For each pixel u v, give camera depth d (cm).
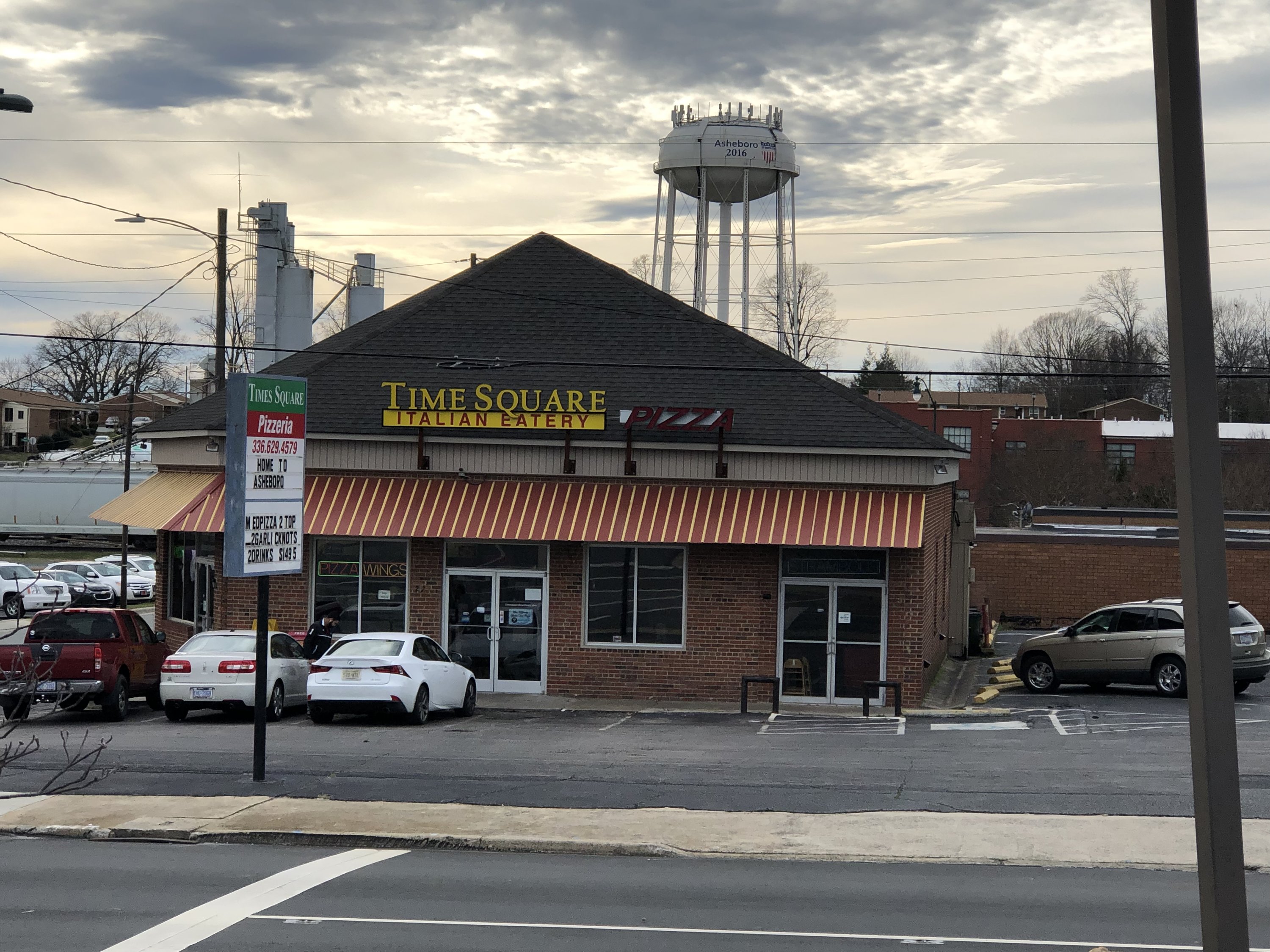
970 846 1343
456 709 2455
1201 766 486
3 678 1467
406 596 2823
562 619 2770
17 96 1484
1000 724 2314
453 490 2786
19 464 7206
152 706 2645
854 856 1309
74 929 1009
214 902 1104
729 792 1630
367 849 1370
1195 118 501
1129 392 11350
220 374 3478
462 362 2883
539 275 3048
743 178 4619
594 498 2739
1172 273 501
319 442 2828
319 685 2283
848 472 2672
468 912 1072
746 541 2617
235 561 1656
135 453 6944
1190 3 502
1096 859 1291
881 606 2683
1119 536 4447
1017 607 4238
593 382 2833
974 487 7200
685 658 2725
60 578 4803
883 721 2366
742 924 1038
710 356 2877
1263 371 10169
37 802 1558
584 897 1133
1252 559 4056
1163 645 2672
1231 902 478
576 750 2000
